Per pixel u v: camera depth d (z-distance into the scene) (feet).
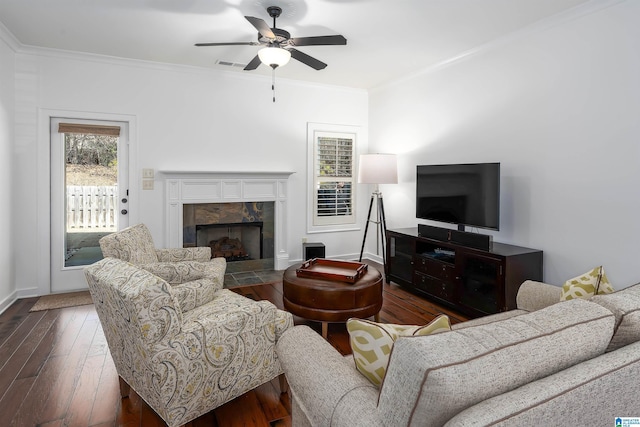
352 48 12.78
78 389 7.44
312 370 4.39
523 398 2.91
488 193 11.36
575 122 10.01
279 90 16.78
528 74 11.16
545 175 10.79
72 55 13.17
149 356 5.37
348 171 18.69
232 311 6.40
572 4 9.61
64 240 13.69
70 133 13.56
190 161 15.25
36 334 9.98
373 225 18.76
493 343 3.19
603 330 3.72
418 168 14.06
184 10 9.99
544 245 10.85
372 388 3.95
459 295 11.51
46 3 9.62
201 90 15.31
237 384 6.42
